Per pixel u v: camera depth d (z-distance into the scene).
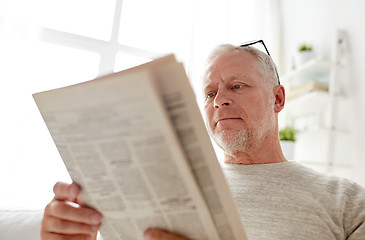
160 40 2.41
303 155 2.21
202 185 0.45
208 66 1.08
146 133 0.41
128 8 2.37
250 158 1.03
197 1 2.51
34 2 1.98
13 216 1.13
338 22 2.07
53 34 2.08
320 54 2.19
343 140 1.91
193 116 0.41
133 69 0.42
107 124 0.43
